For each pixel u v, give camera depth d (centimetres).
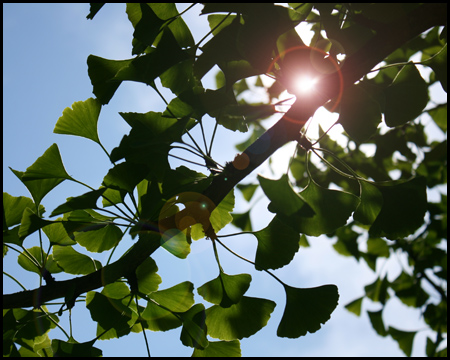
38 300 135
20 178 165
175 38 152
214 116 151
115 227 168
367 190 166
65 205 138
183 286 170
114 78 145
